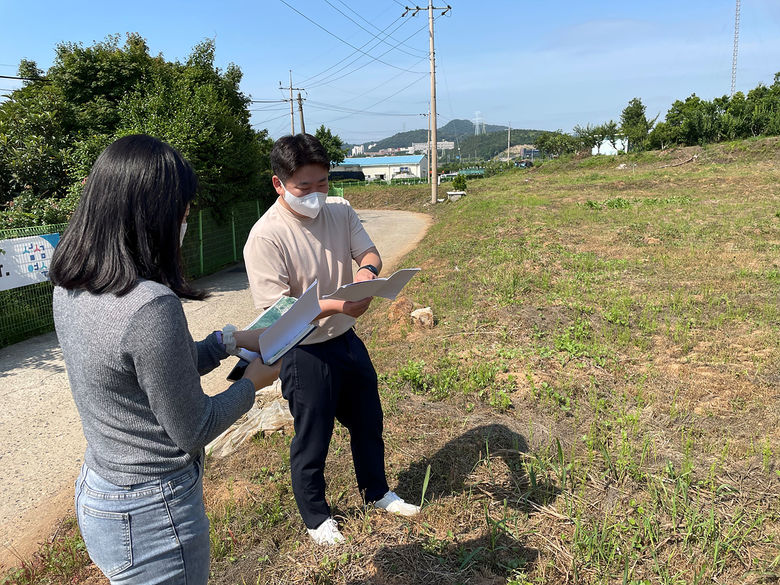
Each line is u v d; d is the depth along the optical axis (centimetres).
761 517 293
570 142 6944
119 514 144
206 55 1521
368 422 292
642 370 514
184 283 153
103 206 138
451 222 1884
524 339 605
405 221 2530
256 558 290
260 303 255
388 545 285
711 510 286
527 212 1738
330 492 337
